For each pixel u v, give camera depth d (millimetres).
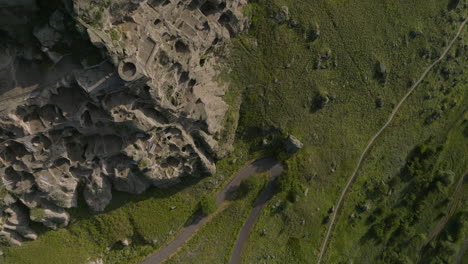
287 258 59844
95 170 42094
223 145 51094
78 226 46125
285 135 55469
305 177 58812
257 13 48344
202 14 41406
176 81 39469
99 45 31188
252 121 53719
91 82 33469
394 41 60344
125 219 47969
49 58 33188
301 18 51094
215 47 45438
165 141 43375
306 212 60531
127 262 50031
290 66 52969
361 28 56469
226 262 55438
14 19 30641
